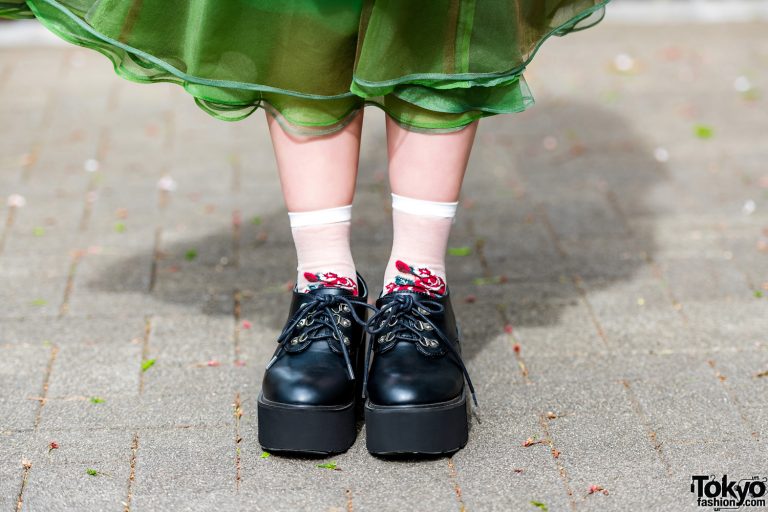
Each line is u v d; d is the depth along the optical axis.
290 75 1.62
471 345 2.15
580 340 2.17
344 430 1.70
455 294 2.41
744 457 1.72
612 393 1.94
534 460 1.71
